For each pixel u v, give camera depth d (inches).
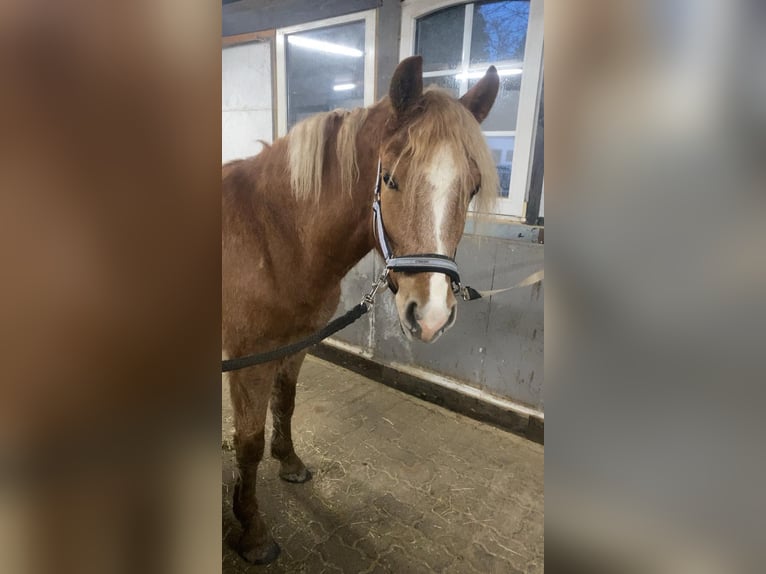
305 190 36.4
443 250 31.8
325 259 38.9
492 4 57.7
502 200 61.5
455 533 48.1
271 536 44.8
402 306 32.8
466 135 32.2
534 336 62.3
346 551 45.3
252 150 78.9
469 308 67.0
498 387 67.0
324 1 67.4
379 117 36.0
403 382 75.6
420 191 31.5
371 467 57.7
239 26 76.0
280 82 71.9
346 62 70.6
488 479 56.3
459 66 62.2
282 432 52.3
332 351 84.7
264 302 38.3
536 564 44.6
